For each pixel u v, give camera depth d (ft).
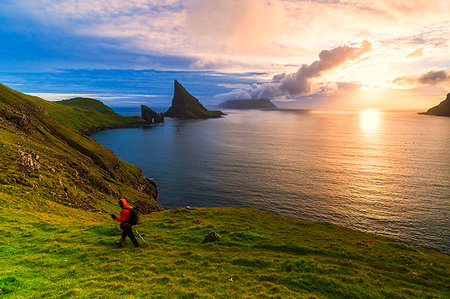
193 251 66.23
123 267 50.96
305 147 629.10
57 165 219.41
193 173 396.37
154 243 70.33
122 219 61.82
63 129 409.08
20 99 423.64
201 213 123.54
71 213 128.88
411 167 418.10
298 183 339.16
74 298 36.99
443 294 56.03
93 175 250.16
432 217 234.58
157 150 598.75
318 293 49.32
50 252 57.77
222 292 44.75
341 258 72.43
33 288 39.65
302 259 63.46
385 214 242.78
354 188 316.40
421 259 77.66
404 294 52.34
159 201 292.61
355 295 49.67
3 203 105.60
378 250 82.64
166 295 41.32
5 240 65.31
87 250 59.00
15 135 254.88
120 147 640.17
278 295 45.19
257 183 341.21
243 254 67.05
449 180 344.28
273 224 114.52
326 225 127.34
